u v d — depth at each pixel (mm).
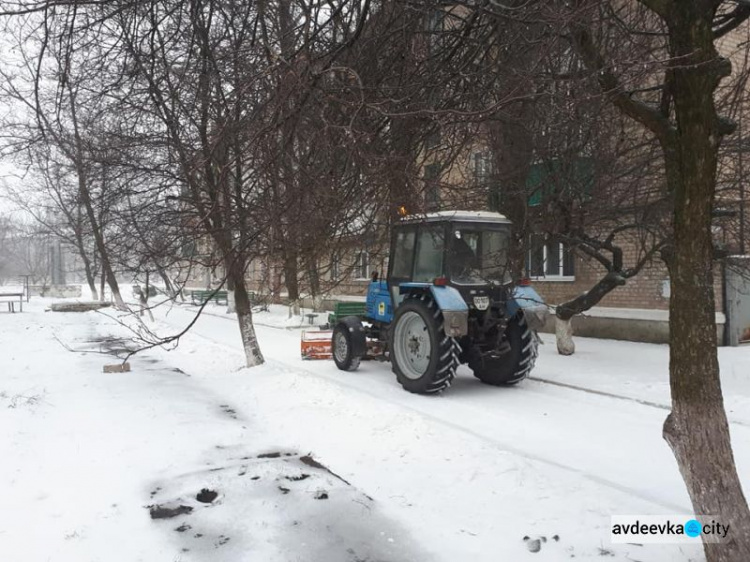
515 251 6844
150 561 3297
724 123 2906
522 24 4102
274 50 4102
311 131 3932
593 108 6035
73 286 38188
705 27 2775
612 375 8547
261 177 4160
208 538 3576
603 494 4168
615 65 3826
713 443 2742
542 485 4332
